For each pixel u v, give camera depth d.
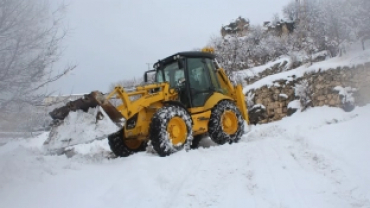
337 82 11.31
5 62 3.13
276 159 4.79
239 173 4.15
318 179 3.75
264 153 5.23
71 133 5.12
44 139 5.66
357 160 4.18
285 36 20.52
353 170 3.87
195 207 3.04
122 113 5.34
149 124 5.66
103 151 6.72
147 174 4.01
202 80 6.78
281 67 15.34
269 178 3.88
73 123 5.19
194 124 6.21
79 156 5.57
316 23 16.55
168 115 5.52
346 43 12.91
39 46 3.42
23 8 3.27
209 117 6.56
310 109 11.35
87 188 3.62
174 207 3.02
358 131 5.90
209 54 7.15
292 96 11.94
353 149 4.70
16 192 3.43
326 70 11.47
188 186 3.60
